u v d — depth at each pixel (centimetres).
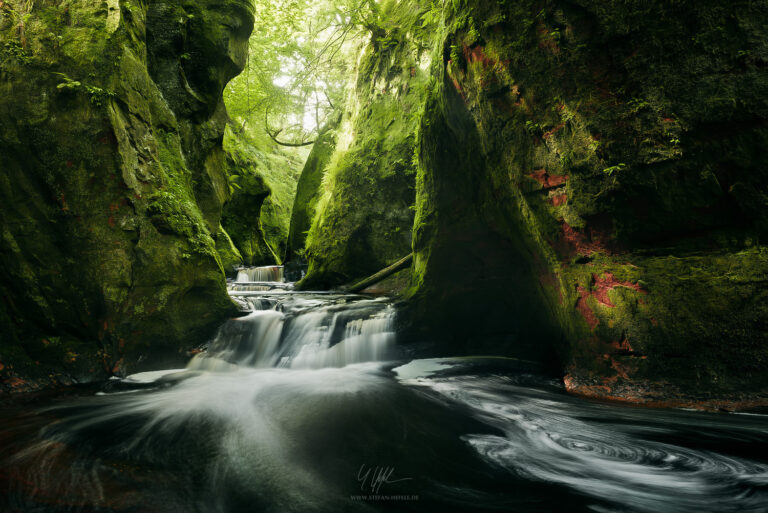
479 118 578
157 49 787
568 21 438
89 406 463
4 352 507
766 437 351
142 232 585
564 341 601
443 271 777
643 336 448
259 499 291
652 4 393
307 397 519
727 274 404
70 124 529
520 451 371
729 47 370
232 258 1530
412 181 1216
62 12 553
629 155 423
